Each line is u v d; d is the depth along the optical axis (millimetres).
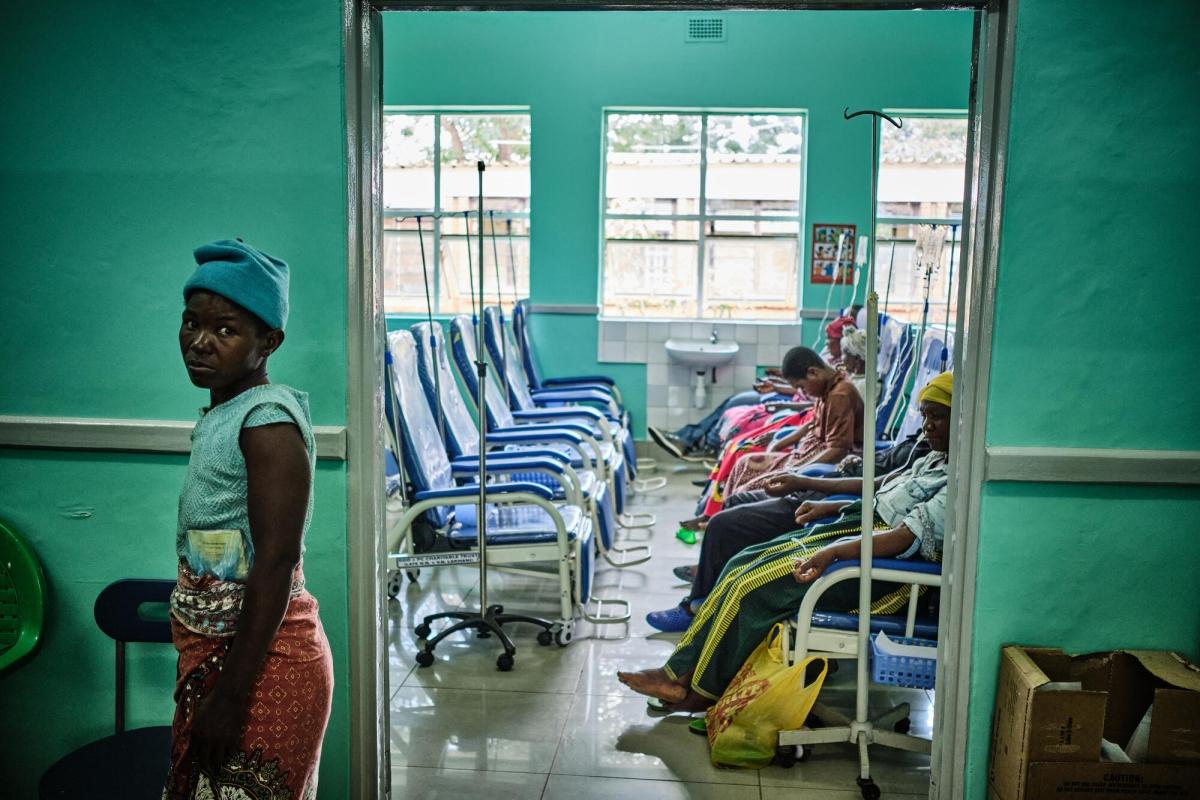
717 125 6836
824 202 6762
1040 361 2176
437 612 3930
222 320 1599
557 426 4582
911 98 6605
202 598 1628
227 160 2225
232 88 2203
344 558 2301
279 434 1589
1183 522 2205
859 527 2961
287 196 2221
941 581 2383
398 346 3691
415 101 6781
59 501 2355
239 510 1612
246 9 2180
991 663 2268
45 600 2346
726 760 2750
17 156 2262
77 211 2270
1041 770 2092
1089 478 2172
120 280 2283
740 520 3516
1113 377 2178
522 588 4230
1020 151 2117
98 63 2223
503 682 3299
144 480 2338
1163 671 2133
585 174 6801
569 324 6973
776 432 4875
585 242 6875
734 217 6930
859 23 6578
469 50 6727
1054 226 2139
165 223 2256
